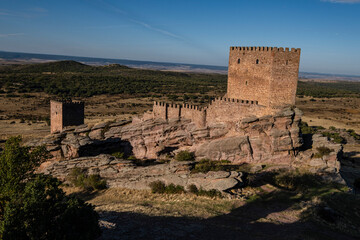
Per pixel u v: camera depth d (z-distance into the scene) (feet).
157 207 113.19
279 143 149.38
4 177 88.48
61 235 60.13
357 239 84.74
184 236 81.05
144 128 183.83
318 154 152.05
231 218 98.99
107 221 91.66
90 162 159.12
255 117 153.79
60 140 180.96
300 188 127.24
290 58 154.51
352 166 203.62
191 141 173.58
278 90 155.74
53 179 80.59
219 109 164.35
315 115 495.41
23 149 94.32
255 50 160.66
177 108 179.83
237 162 154.20
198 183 128.36
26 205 61.82
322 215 101.55
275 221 96.32
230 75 176.04
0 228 57.98
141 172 145.59
